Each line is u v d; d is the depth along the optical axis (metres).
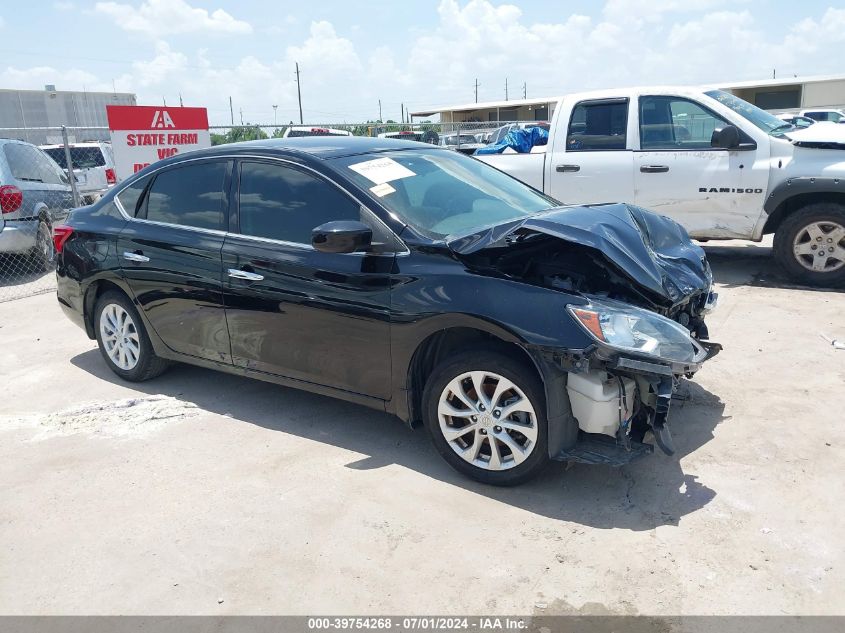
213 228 4.46
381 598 2.81
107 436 4.35
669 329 3.26
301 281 3.99
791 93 32.66
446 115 40.59
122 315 5.13
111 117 10.16
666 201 7.52
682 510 3.31
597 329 3.15
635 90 7.67
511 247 3.51
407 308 3.61
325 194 4.02
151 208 4.86
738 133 7.02
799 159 6.84
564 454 3.36
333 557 3.08
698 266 4.14
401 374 3.74
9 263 9.22
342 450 4.06
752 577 2.83
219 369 4.62
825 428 4.02
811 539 3.06
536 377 3.34
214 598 2.86
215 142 14.90
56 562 3.13
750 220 7.18
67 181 10.68
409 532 3.23
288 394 4.91
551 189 8.14
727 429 4.07
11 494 3.71
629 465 3.73
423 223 3.85
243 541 3.22
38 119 25.56
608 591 2.79
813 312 6.16
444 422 3.66
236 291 4.29
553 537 3.14
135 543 3.24
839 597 2.71
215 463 3.96
